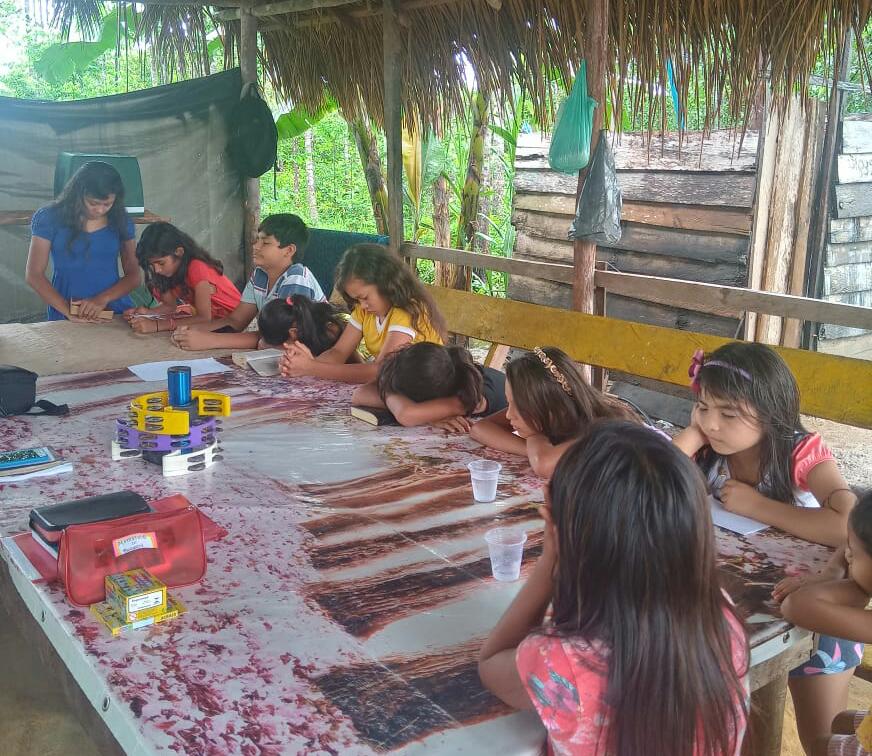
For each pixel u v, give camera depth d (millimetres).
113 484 2105
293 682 1310
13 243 5711
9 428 2520
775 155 5082
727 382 1896
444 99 5469
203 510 1956
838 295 5789
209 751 1151
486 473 2014
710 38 4039
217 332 3885
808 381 3547
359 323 3355
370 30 5816
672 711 1053
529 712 1234
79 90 13016
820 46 3756
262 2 6121
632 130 5629
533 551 1772
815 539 1813
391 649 1404
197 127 6328
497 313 4750
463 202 6746
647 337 4023
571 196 6219
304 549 1771
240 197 6641
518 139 6590
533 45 4715
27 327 3889
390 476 2197
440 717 1225
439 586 1618
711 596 1094
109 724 1271
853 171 5582
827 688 1864
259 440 2475
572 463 1116
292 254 3945
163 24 6504
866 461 4898
